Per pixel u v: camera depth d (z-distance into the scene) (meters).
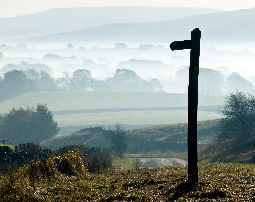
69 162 62.72
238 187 43.91
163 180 50.25
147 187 47.84
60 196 46.91
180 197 41.28
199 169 61.62
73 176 59.44
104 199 44.28
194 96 43.31
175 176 53.12
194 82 43.19
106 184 52.00
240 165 66.75
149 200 41.97
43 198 45.78
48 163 58.69
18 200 44.53
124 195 44.72
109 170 74.62
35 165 57.03
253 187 43.75
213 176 50.66
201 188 43.25
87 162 81.00
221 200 39.22
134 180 52.75
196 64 43.12
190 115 43.69
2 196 44.88
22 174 53.16
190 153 44.16
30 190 46.78
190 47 43.09
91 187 50.75
